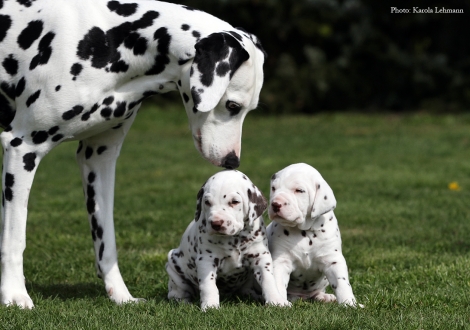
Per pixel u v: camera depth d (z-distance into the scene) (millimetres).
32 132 9172
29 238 14508
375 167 24766
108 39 9180
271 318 8250
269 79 43531
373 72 43469
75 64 9031
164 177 23406
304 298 9984
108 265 10078
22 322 8273
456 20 43125
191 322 8227
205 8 42719
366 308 8883
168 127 38219
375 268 11930
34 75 9070
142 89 9383
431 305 9250
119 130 10023
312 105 42875
